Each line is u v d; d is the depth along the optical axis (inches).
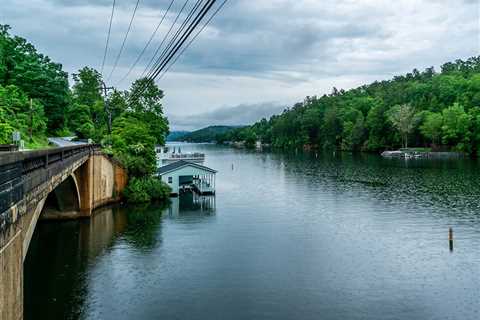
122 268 1205.7
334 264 1227.2
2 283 416.2
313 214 1910.7
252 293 1028.5
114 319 907.4
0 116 1787.6
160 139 3326.8
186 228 1660.9
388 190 2522.1
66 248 1396.4
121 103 3555.6
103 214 1914.4
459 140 4953.3
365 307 949.8
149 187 2263.8
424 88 6077.8
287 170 3939.5
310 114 7677.2
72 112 3408.0
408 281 1096.2
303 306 956.6
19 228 499.2
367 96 7849.4
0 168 409.4
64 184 1638.8
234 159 5610.2
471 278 1112.2
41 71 2805.1
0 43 2571.4
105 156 2081.7
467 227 1611.7
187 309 948.6
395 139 5620.1
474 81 5639.8
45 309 952.9
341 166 4119.1
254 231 1611.7
